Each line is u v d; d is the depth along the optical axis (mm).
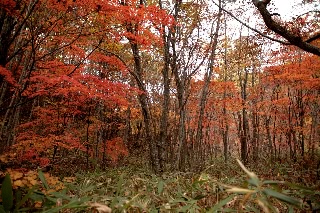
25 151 6473
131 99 12359
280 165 10492
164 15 5902
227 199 2346
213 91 14742
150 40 6516
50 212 2000
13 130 7762
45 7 5566
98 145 11758
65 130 8969
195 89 13609
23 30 6129
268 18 4188
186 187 4633
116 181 6055
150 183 5133
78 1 5078
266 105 14922
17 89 5961
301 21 4984
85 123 12109
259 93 15297
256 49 11352
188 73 10938
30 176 3664
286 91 16781
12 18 5461
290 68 11023
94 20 5785
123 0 5973
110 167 11664
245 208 3066
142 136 21125
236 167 11758
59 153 11375
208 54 11453
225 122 15555
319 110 13906
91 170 10141
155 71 16984
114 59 6828
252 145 17219
